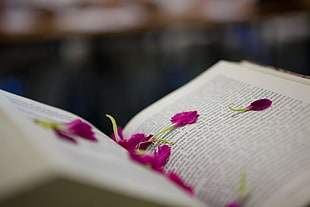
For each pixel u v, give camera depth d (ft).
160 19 4.53
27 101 1.41
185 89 1.64
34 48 4.54
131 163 1.11
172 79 4.54
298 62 5.11
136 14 4.76
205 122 1.39
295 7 4.55
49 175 0.87
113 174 0.96
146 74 4.62
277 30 5.26
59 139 1.05
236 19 4.47
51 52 4.60
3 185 0.86
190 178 1.23
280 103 1.34
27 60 4.49
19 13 4.66
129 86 4.53
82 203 0.91
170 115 1.52
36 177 0.86
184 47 4.69
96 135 1.28
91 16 4.68
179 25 4.38
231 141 1.27
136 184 0.97
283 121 1.27
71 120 1.37
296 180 1.10
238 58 4.72
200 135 1.35
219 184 1.17
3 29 4.10
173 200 0.98
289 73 1.54
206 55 4.66
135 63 4.78
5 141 0.98
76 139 1.12
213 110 1.44
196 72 4.51
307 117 1.26
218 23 4.44
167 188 1.03
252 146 1.23
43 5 4.69
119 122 3.87
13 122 1.05
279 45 5.24
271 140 1.22
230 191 1.14
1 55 4.43
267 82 1.46
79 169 0.91
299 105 1.31
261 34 5.20
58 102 4.16
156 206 0.96
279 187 1.10
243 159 1.20
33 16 4.60
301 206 1.05
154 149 1.40
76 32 4.09
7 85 4.29
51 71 4.43
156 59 4.78
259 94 1.43
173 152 1.34
